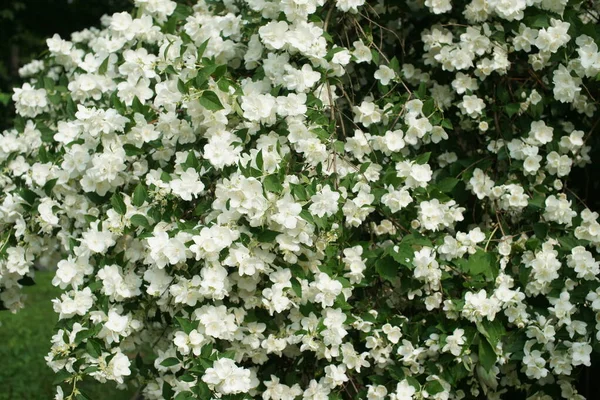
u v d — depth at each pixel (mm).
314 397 1449
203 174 1491
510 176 1623
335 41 1655
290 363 1572
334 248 1466
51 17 6574
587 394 1669
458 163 1653
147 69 1576
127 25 1626
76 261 1491
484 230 1659
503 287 1472
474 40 1604
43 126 1715
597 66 1539
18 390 2461
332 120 1517
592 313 1517
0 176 1696
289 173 1471
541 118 1672
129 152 1502
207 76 1444
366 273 1516
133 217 1450
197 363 1389
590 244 1555
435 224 1498
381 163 1581
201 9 1833
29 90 1728
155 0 1674
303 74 1468
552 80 1614
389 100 1604
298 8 1480
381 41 1650
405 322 1514
